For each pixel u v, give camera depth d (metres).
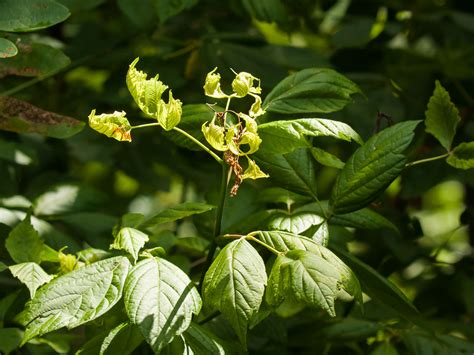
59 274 1.02
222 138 0.93
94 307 0.92
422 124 1.37
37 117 1.10
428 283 1.35
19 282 1.15
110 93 1.37
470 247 1.39
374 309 1.21
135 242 0.95
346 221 1.06
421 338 1.13
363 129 1.34
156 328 0.90
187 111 1.04
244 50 1.33
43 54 1.11
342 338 1.15
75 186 1.21
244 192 1.15
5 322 1.05
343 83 1.04
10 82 1.28
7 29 1.03
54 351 1.08
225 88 1.32
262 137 0.98
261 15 1.31
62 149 1.40
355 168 1.01
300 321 1.17
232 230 1.07
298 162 1.04
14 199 1.19
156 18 1.26
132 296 0.91
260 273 0.93
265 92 1.32
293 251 0.94
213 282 0.92
